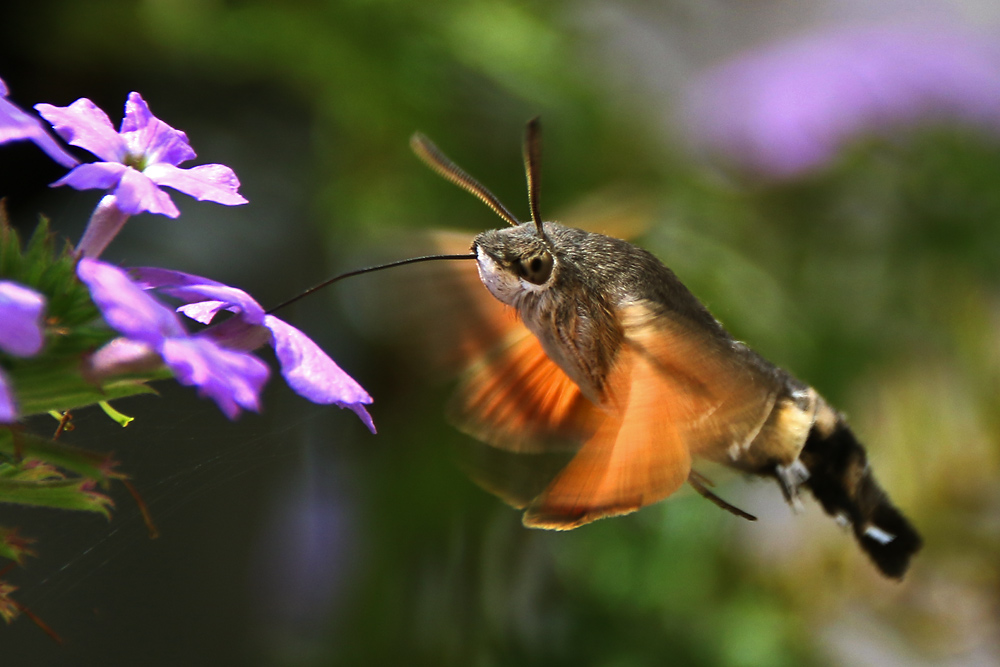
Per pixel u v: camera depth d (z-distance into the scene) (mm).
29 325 375
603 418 410
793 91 492
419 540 481
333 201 494
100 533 438
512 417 412
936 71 487
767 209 500
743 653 477
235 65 490
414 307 414
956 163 480
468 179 410
